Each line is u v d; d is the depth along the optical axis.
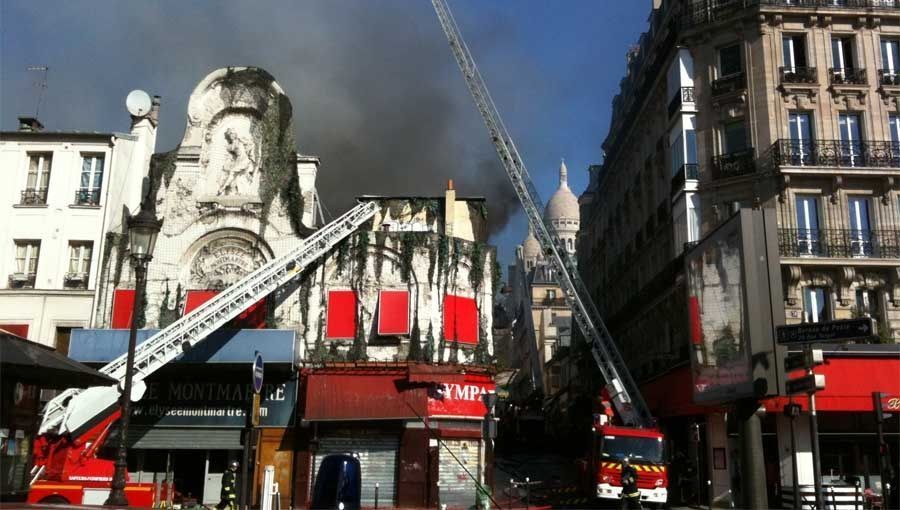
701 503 27.88
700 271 16.83
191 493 26.66
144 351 24.03
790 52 29.11
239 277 28.50
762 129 28.28
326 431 26.53
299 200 29.05
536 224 33.72
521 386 95.00
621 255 43.94
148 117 30.95
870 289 26.09
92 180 28.92
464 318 28.16
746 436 14.10
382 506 25.67
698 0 30.80
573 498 28.31
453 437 26.52
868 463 24.30
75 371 13.08
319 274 28.19
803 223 27.16
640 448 25.45
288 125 29.86
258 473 26.25
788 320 25.62
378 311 27.73
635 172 40.53
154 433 26.48
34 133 28.73
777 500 24.36
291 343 25.73
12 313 27.48
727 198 28.59
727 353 14.80
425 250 28.25
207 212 28.83
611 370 30.23
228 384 27.05
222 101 29.84
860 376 23.61
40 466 20.53
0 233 28.16
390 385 26.48
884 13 28.55
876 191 27.08
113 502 14.03
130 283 28.02
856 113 28.31
